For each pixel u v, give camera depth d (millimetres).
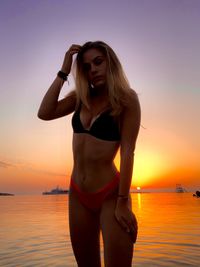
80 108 2717
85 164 2643
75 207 2744
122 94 2549
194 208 17812
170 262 5012
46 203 30172
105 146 2578
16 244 6672
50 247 6305
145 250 5871
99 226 2783
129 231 2482
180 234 7645
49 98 2768
